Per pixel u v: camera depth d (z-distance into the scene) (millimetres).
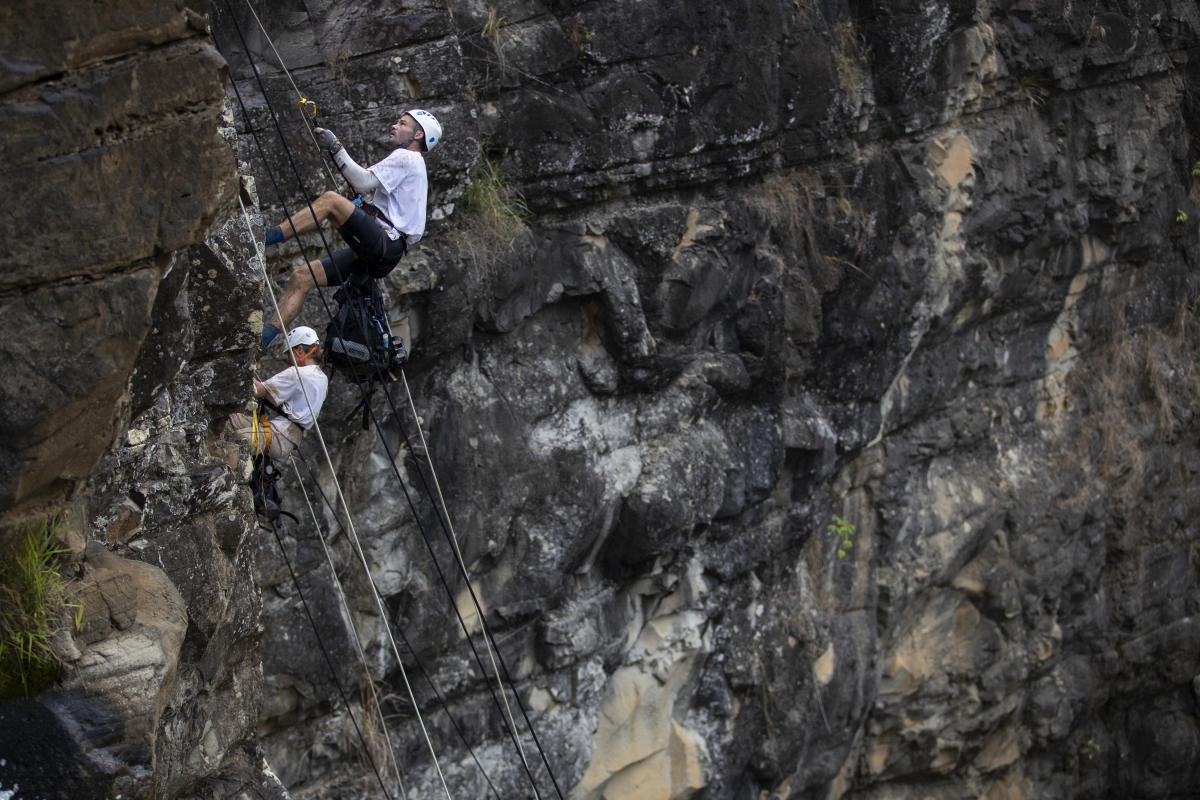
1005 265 19891
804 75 16031
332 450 12188
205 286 6715
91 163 4773
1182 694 25031
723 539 16781
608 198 14555
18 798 4699
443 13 11945
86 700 5008
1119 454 22766
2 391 4633
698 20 14586
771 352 16453
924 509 19891
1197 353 24156
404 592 13383
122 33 4777
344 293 9555
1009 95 19312
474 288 12828
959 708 21172
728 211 15609
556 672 15195
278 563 11914
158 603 5520
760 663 17500
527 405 14203
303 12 11195
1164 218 22703
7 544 4957
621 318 14586
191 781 6633
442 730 14070
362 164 11609
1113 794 24859
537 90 13703
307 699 12469
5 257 4594
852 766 20922
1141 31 20875
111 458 5719
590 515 14789
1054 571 21672
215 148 5176
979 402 20875
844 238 17031
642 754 16516
